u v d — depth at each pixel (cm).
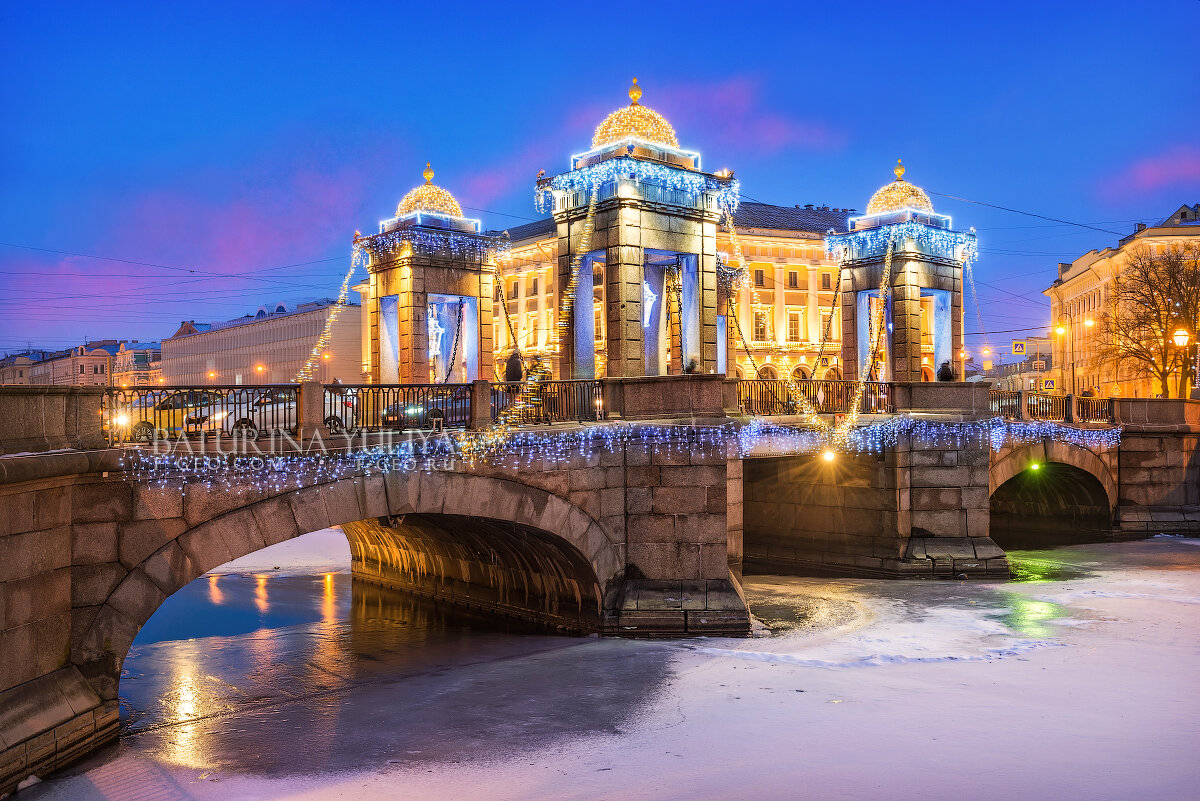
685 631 1847
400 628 2091
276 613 2278
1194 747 1241
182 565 1296
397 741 1305
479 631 2034
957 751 1230
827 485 2734
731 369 2644
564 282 2242
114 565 1240
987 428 2577
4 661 1088
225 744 1298
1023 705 1425
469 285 2859
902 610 2136
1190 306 4822
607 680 1575
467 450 1622
